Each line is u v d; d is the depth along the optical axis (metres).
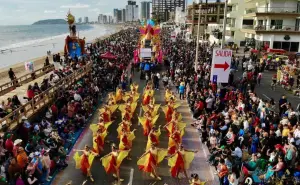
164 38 91.19
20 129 16.16
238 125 17.47
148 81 33.06
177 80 32.28
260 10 59.06
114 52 49.78
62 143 16.38
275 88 32.78
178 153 14.50
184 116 23.97
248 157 15.72
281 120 18.45
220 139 16.64
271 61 42.94
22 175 12.76
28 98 20.98
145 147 18.34
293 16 51.38
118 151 14.64
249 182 13.12
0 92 23.97
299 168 14.16
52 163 14.83
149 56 40.12
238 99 22.08
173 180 14.70
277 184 13.30
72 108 20.73
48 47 93.44
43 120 17.81
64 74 28.42
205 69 33.34
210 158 16.22
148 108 21.02
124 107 22.02
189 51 49.84
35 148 15.07
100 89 28.97
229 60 20.69
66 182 14.30
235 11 69.62
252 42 60.16
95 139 16.72
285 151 14.67
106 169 14.40
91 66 35.69
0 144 14.27
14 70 39.41
